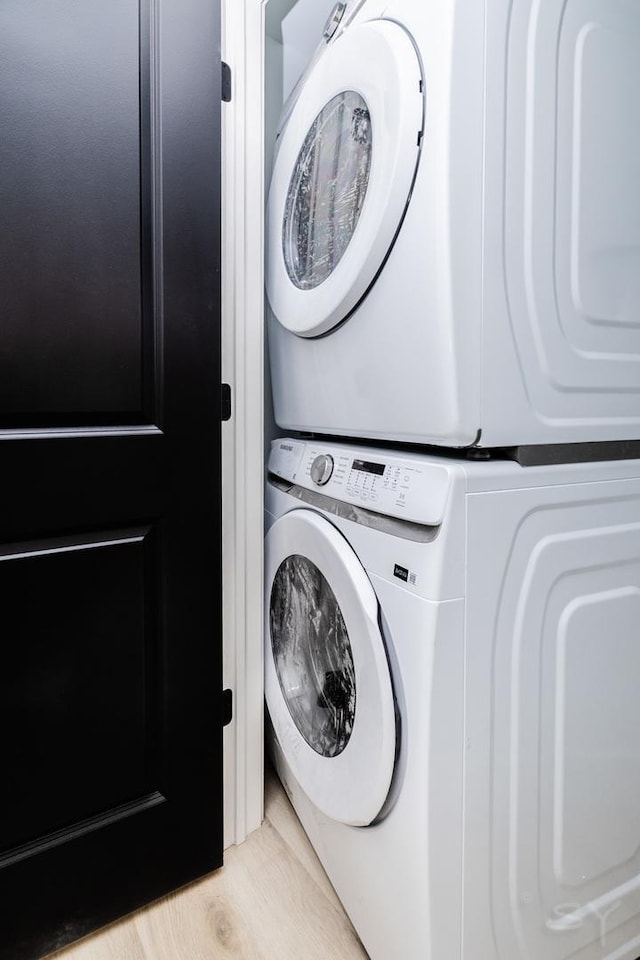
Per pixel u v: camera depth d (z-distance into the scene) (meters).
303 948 1.04
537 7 0.77
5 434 0.93
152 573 1.11
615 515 0.90
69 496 0.99
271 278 1.29
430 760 0.74
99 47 0.97
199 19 1.08
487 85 0.73
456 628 0.74
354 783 0.89
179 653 1.15
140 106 1.02
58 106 0.94
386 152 0.80
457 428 0.74
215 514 1.17
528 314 0.79
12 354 0.93
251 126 1.24
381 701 0.81
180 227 1.08
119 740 1.09
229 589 1.27
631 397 0.93
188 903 1.15
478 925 0.81
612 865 0.97
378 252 0.84
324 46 1.13
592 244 0.86
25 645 0.98
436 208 0.73
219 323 1.15
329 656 1.04
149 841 1.14
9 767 0.98
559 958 0.92
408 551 0.78
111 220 1.00
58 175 0.94
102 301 1.00
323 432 1.14
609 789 0.95
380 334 0.88
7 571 0.95
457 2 0.71
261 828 1.36
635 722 0.97
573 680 0.88
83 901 1.07
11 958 1.00
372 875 0.91
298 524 1.10
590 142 0.84
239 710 1.30
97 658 1.05
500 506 0.77
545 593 0.83
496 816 0.81
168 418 1.09
